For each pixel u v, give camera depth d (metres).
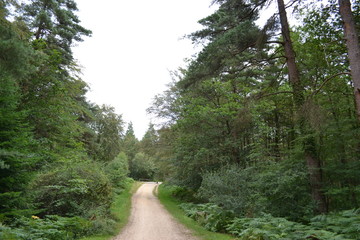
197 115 17.31
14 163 7.55
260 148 14.02
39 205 10.45
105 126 28.84
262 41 10.29
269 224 8.13
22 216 7.62
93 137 23.95
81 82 16.36
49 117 12.16
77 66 15.97
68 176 11.80
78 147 13.92
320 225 7.37
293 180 9.52
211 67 12.69
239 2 10.30
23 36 9.14
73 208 11.29
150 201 22.56
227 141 17.34
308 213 9.15
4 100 8.02
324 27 10.42
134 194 27.59
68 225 8.99
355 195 9.62
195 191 21.88
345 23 7.45
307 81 12.44
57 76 13.79
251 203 11.62
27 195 8.43
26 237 6.46
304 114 8.67
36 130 12.04
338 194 9.55
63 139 13.39
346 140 9.65
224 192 12.84
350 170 8.98
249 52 14.41
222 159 17.34
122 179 28.16
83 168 13.36
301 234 6.89
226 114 16.28
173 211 17.09
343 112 10.96
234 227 9.91
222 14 13.68
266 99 14.18
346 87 10.90
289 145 13.91
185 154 20.73
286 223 7.75
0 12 7.79
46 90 12.32
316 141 9.82
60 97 12.99
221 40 11.05
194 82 14.29
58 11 15.09
